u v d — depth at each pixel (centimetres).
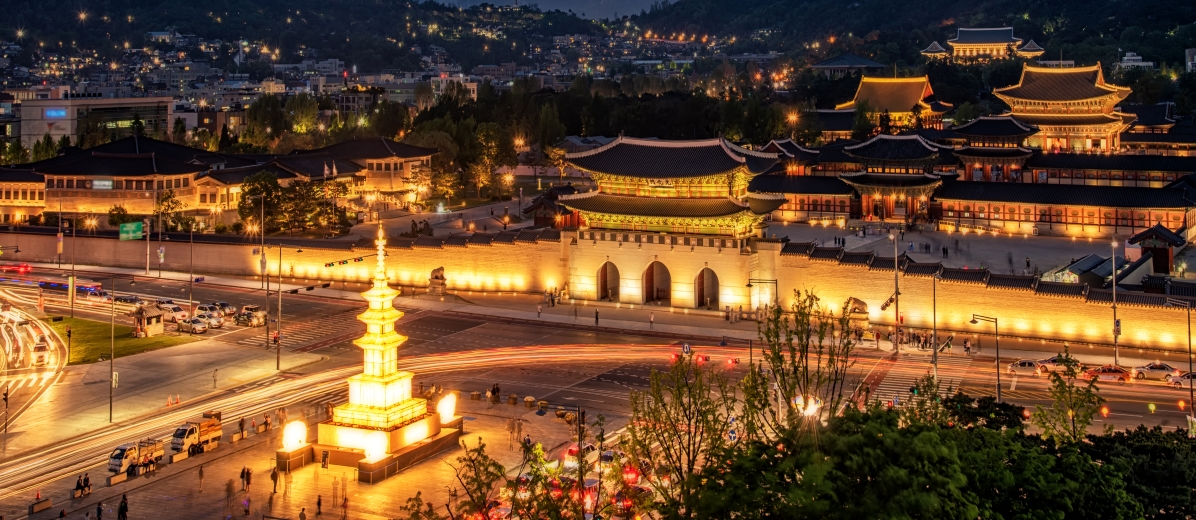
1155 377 14462
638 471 9219
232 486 10912
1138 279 18288
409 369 15875
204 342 17600
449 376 15475
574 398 14238
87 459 12088
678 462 8725
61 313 19850
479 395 14175
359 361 16362
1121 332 16300
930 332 17412
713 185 19625
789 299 19075
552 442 12369
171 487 11200
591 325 18625
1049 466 7725
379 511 10488
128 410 13938
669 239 19675
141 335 17900
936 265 17988
